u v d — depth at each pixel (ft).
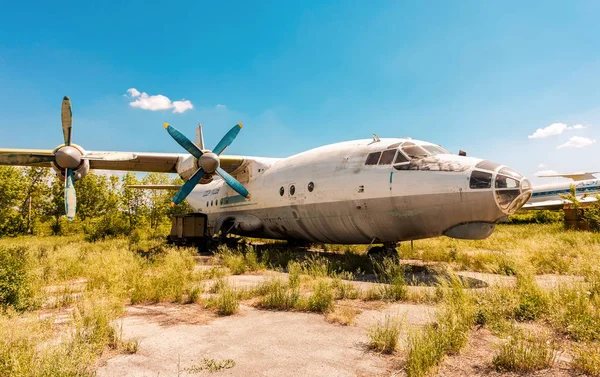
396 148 32.71
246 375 10.59
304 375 10.56
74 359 10.48
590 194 95.04
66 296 20.30
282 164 44.34
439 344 11.70
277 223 43.57
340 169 35.78
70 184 37.17
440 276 23.85
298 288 22.80
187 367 11.18
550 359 11.14
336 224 36.06
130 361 11.66
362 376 10.46
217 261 38.09
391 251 35.55
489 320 14.97
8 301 17.94
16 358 10.22
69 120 37.96
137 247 54.08
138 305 19.71
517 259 28.76
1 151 37.96
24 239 88.69
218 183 59.67
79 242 70.44
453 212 28.19
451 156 30.63
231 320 16.71
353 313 17.65
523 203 27.63
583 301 15.31
